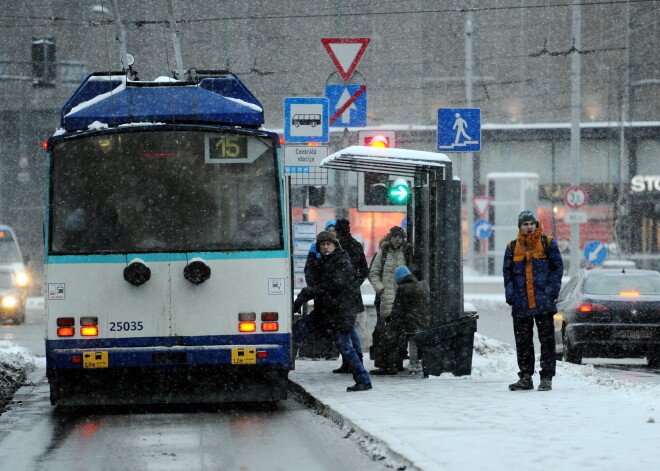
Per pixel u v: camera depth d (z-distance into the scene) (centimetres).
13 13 16238
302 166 5488
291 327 3791
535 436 2781
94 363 3688
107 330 3709
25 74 16175
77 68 16300
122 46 4800
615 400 3569
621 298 5650
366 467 2564
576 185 11612
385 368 4662
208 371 3731
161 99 3859
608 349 5588
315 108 5481
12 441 3097
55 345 3709
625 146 16062
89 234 3759
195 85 3950
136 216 3769
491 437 2769
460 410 3331
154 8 16500
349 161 4581
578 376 4500
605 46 17012
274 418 3569
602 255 11356
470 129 5103
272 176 3812
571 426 2956
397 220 15175
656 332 5556
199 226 3772
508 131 16112
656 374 5281
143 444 3003
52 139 3800
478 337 6156
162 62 16550
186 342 3719
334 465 2605
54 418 3650
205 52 16738
